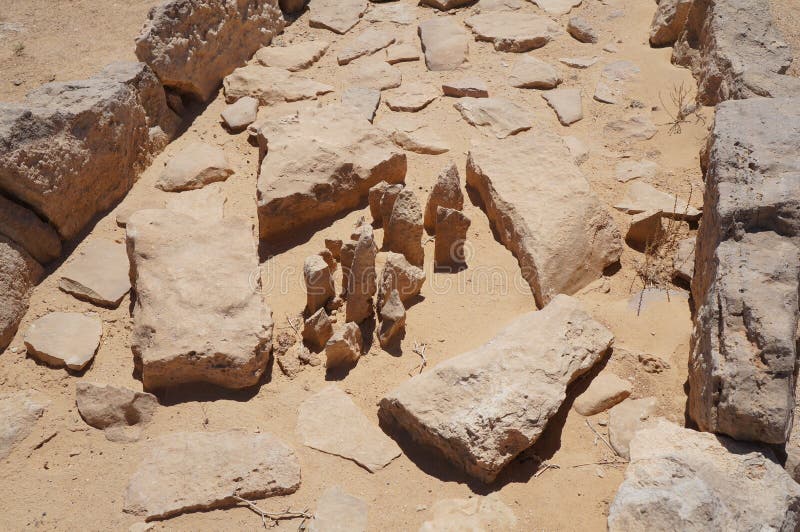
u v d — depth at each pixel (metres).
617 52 8.27
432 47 8.23
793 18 8.68
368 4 9.28
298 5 9.21
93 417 4.90
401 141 7.07
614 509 3.98
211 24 7.77
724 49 7.16
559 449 4.69
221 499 4.39
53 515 4.39
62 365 5.27
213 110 7.70
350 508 4.34
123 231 6.35
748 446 4.33
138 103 6.95
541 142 6.51
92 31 9.04
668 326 5.41
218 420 4.89
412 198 5.70
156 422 4.91
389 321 5.29
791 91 6.54
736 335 4.43
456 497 4.43
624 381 5.02
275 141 6.52
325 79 7.99
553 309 5.15
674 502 3.90
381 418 4.88
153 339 5.10
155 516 4.33
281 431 4.81
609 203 6.45
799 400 4.56
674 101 7.52
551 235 5.72
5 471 4.67
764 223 4.84
